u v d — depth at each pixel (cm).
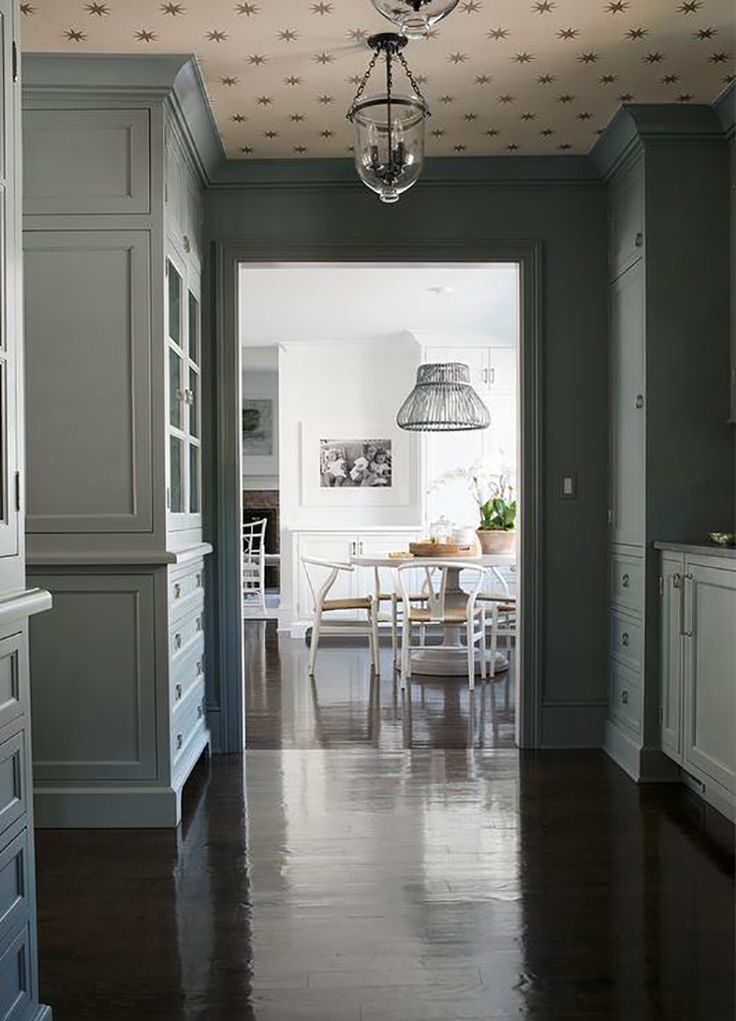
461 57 326
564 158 422
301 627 816
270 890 274
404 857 299
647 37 313
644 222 377
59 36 310
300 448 896
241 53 323
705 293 377
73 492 331
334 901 266
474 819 335
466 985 219
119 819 331
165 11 294
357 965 229
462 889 274
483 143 405
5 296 184
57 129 330
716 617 319
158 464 330
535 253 429
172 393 353
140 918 257
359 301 711
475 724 482
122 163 330
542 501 432
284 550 844
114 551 330
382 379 895
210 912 260
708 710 326
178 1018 206
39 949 239
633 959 231
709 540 375
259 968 228
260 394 1173
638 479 388
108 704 332
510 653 680
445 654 672
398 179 296
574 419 433
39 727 332
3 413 183
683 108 367
